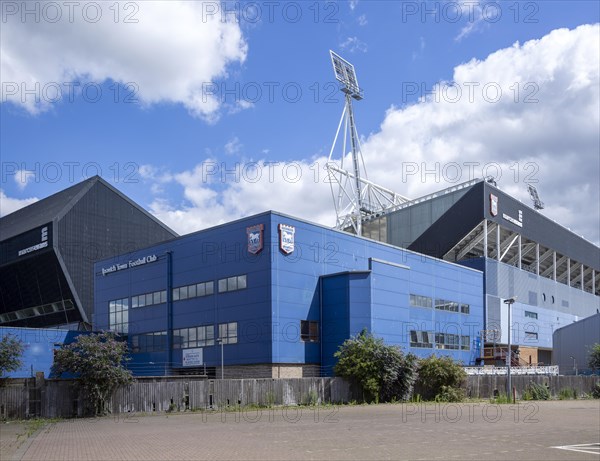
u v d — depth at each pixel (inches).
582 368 2797.7
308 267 2075.5
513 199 3346.5
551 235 3732.8
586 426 945.5
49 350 2420.0
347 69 3597.4
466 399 1813.5
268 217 1984.5
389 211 3513.8
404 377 1737.2
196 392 1416.1
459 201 3161.9
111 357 1327.5
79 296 3531.0
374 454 623.8
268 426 988.6
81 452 687.1
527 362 3223.4
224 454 640.4
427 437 788.0
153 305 2383.1
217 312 2111.2
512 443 713.6
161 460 606.5
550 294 3678.6
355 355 1718.8
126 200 3907.5
